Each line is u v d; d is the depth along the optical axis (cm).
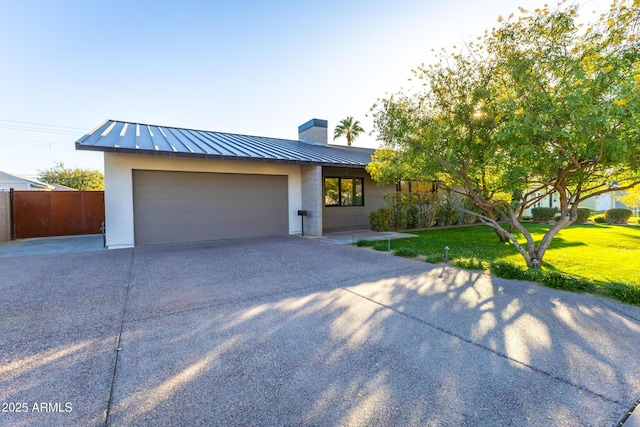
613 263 641
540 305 391
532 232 1204
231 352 276
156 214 891
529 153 485
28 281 508
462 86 569
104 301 412
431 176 691
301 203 1148
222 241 948
